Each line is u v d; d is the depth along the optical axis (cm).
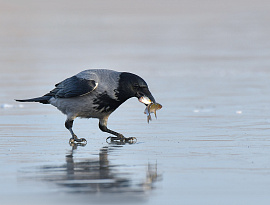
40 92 2225
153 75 2706
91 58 3341
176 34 4628
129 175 941
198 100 2008
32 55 3541
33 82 2506
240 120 1579
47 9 6775
